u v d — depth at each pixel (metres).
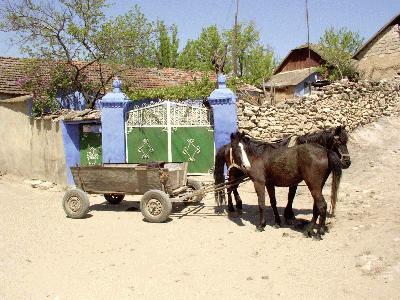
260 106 14.34
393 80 23.05
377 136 17.92
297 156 8.27
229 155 9.91
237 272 6.77
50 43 17.67
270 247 7.85
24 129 15.85
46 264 7.36
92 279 6.66
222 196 10.36
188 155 13.77
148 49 19.66
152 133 14.00
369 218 8.89
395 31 28.06
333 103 16.89
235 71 24.83
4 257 7.72
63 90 18.34
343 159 8.15
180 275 6.73
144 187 10.17
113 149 14.01
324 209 8.02
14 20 17.31
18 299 6.02
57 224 10.01
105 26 17.84
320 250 7.49
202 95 15.50
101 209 11.44
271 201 9.03
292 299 5.76
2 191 14.15
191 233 8.95
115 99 13.84
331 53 35.94
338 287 6.02
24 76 18.08
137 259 7.50
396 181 12.02
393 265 6.47
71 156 14.63
